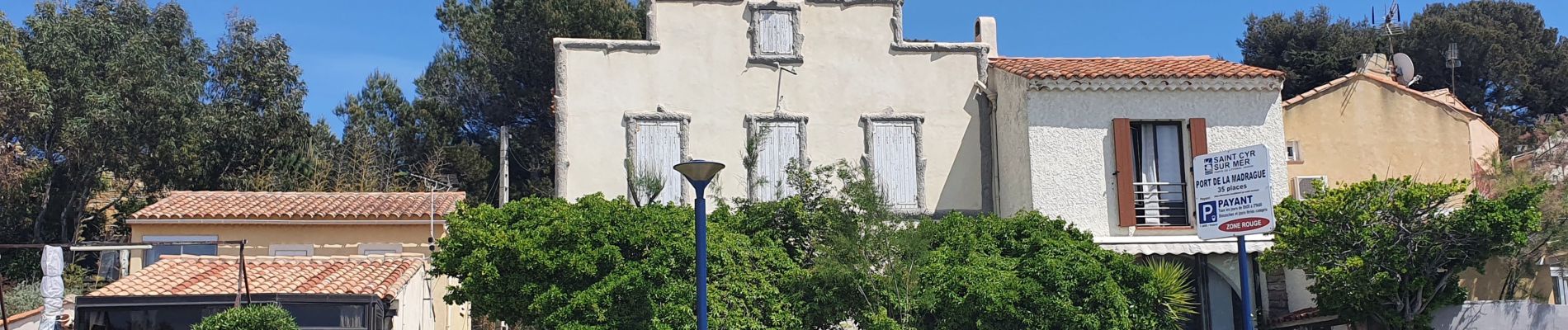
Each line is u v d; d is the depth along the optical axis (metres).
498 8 46.03
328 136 45.78
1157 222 22.08
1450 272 19.52
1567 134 26.27
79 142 34.88
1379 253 19.19
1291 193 23.75
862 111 23.97
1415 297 19.64
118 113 35.28
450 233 17.89
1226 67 23.00
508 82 44.78
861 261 17.05
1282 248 19.69
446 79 46.72
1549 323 19.64
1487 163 25.03
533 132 45.09
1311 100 24.58
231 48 41.31
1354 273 19.09
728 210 19.05
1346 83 24.73
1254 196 14.13
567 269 16.55
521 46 45.03
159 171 37.94
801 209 18.30
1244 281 14.54
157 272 20.52
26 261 33.91
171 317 19.89
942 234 18.41
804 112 23.86
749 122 23.61
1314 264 19.45
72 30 35.47
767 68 23.94
